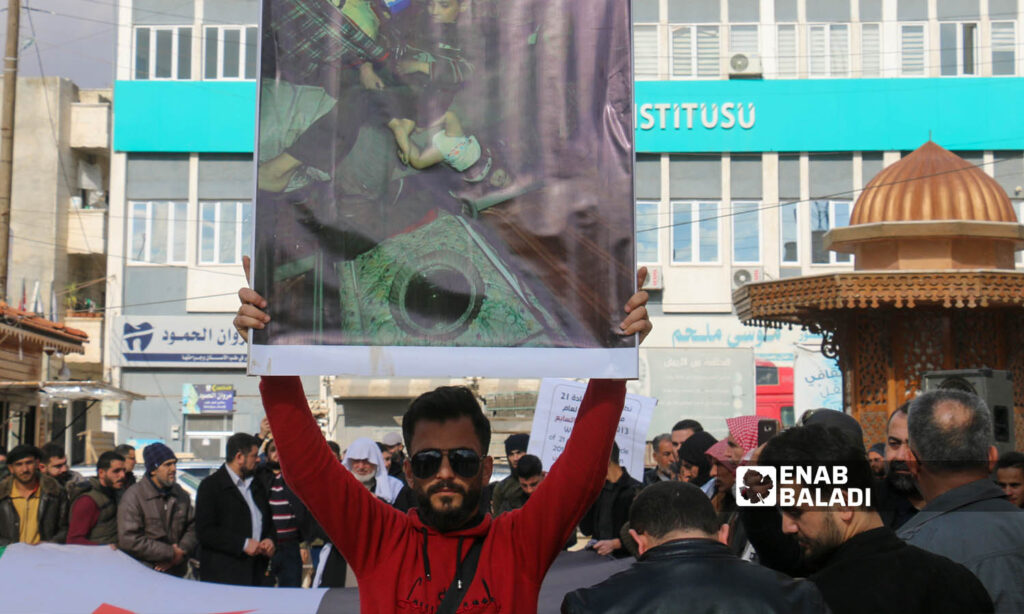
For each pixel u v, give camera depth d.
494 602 3.00
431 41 3.40
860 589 2.97
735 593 2.88
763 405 26.70
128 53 28.89
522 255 3.31
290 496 9.40
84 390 19.28
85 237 30.80
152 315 28.45
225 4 28.95
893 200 10.30
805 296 10.05
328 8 3.39
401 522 3.16
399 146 3.36
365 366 3.23
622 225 3.32
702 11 28.20
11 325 18.67
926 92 27.73
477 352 3.26
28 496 8.31
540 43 3.40
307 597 5.04
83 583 5.09
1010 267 10.42
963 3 27.92
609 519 7.40
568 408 8.02
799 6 28.17
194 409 28.16
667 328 27.42
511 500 8.69
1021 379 10.19
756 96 27.78
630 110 3.37
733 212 27.67
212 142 28.61
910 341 10.29
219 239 28.69
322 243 3.29
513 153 3.36
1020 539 3.40
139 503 7.90
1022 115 27.61
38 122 30.69
